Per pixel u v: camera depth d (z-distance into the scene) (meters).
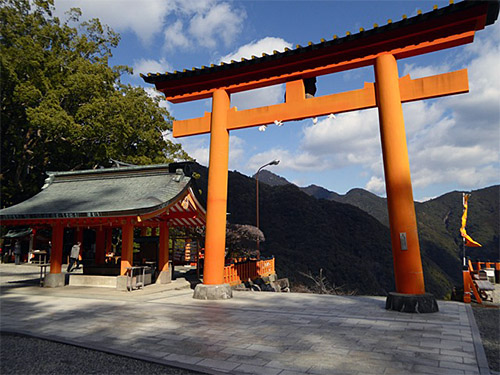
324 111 10.09
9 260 25.61
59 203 13.40
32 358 5.05
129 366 4.69
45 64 26.98
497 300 10.27
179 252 20.73
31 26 27.66
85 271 14.12
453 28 8.63
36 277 16.77
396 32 9.04
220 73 11.39
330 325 6.91
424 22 8.70
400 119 9.03
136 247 28.89
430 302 8.22
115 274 13.66
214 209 11.05
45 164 30.84
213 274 10.86
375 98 9.52
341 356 4.96
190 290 12.88
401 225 8.67
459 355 5.00
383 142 9.17
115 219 12.17
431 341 5.72
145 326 6.85
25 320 7.46
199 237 17.42
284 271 46.62
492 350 5.36
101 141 28.06
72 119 25.61
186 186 13.21
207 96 12.20
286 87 10.77
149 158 29.25
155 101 32.47
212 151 11.39
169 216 14.43
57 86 27.08
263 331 6.42
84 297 10.74
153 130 29.89
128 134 27.92
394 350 5.23
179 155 32.22
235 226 24.41
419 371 4.37
